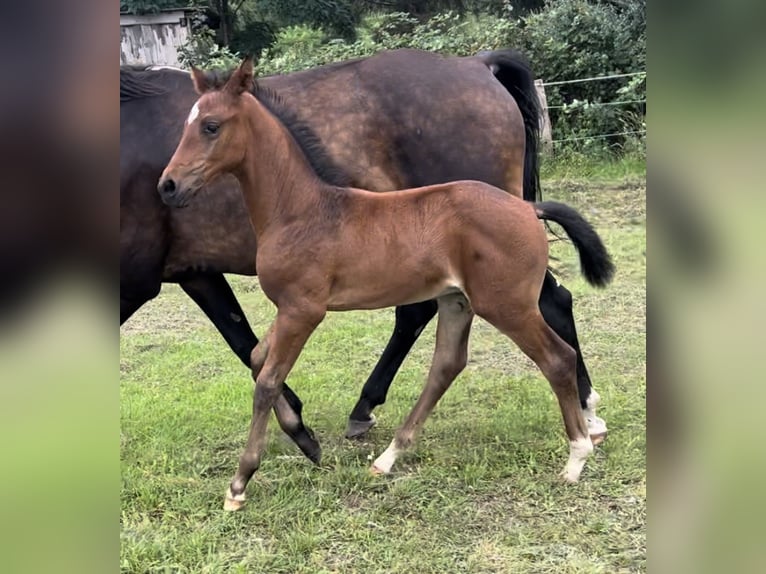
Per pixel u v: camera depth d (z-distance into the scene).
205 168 2.59
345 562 2.47
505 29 9.50
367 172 3.20
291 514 2.75
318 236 2.70
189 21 11.94
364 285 2.75
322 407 3.83
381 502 2.81
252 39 13.50
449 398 3.83
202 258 3.18
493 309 2.72
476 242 2.68
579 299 5.29
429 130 3.20
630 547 2.50
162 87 3.13
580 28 9.23
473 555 2.48
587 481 2.91
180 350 4.77
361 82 3.21
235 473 3.01
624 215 7.08
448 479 2.96
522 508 2.75
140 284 3.13
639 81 8.74
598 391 3.80
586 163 8.62
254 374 3.01
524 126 3.43
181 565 2.46
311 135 2.80
